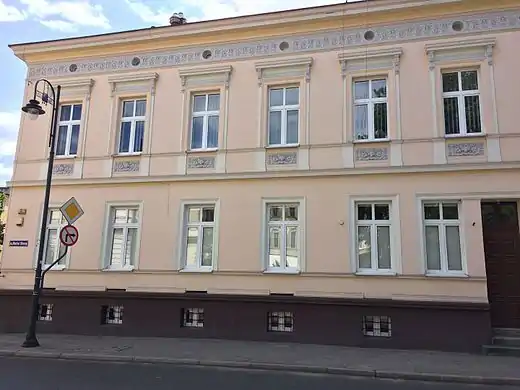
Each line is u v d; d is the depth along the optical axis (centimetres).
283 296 1225
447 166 1181
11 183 1492
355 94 1310
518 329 1127
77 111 1525
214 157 1365
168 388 748
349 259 1210
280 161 1311
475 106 1220
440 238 1177
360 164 1252
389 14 1287
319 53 1335
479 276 1124
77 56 1537
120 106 1482
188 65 1439
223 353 1043
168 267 1331
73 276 1385
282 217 1300
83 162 1456
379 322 1175
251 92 1370
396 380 849
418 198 1195
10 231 1463
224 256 1297
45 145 1509
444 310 1124
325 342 1177
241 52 1401
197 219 1364
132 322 1314
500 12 1222
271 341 1210
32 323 1134
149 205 1383
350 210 1234
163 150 1405
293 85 1358
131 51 1495
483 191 1155
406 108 1244
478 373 866
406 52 1269
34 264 1427
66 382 781
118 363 970
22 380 795
